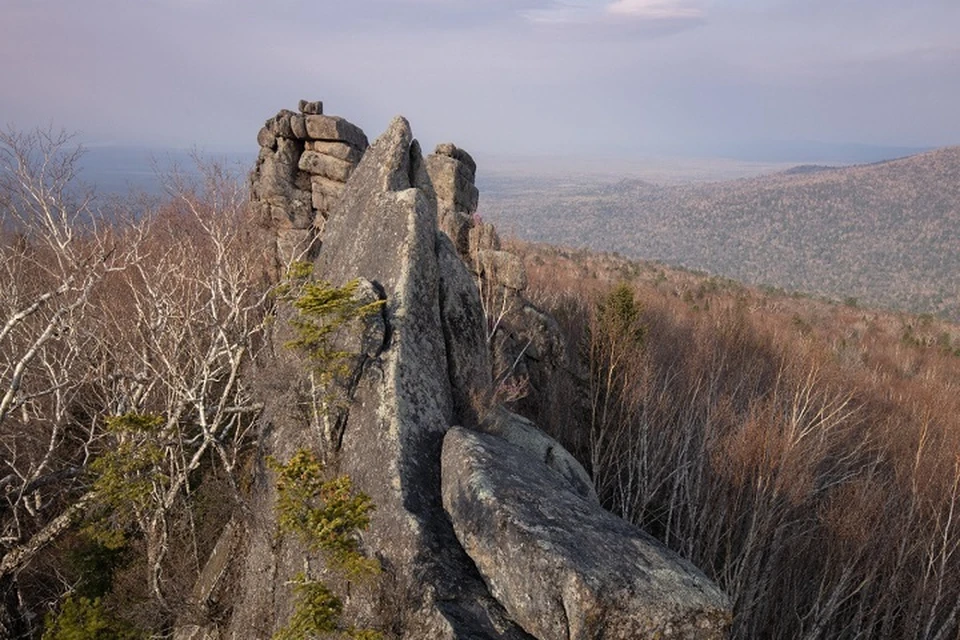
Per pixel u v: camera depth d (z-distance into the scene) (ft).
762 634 88.02
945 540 78.13
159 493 65.57
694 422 96.84
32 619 69.51
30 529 77.00
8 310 71.41
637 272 333.21
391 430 48.67
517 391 78.48
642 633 36.01
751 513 85.66
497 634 37.50
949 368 205.05
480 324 65.16
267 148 115.44
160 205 101.71
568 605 36.32
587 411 98.17
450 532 43.73
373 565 37.14
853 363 176.76
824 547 87.92
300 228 111.96
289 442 55.36
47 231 69.82
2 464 77.46
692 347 129.49
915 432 111.55
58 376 73.97
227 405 86.99
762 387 119.24
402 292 56.70
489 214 124.36
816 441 95.66
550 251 379.55
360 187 70.49
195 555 66.74
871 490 89.61
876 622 81.15
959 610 81.05
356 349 52.80
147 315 83.41
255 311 89.97
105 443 79.25
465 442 48.11
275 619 49.11
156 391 84.23
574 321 125.29
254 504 57.31
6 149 59.77
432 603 38.75
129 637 56.80
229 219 96.78
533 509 41.75
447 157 105.60
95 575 69.41
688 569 39.99
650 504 94.84
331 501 38.11
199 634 57.88
